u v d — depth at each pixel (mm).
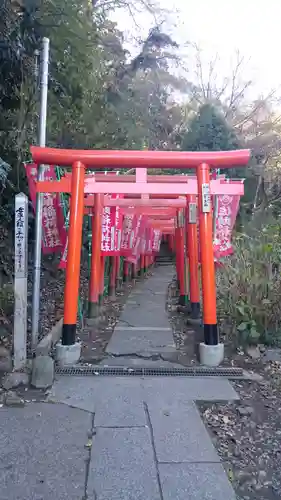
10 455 3012
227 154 5320
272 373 4871
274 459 3154
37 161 5305
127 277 13656
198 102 18062
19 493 2590
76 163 5316
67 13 6250
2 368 4648
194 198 7707
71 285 5207
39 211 5531
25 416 3637
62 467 2877
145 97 14297
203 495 2629
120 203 7922
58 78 6906
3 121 6430
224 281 6488
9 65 5613
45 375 4254
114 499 2557
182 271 9188
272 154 15383
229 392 4289
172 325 7570
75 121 8562
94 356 5414
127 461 2973
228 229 6926
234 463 3068
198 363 5160
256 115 18141
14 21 5289
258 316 5676
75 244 5238
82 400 4000
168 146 17156
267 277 5938
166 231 16531
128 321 7879
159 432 3418
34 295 5430
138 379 4609
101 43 8617
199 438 3346
